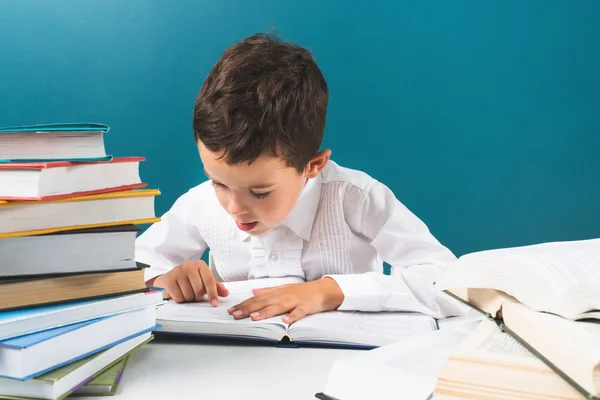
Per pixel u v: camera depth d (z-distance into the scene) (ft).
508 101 7.47
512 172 7.54
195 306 3.01
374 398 1.76
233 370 2.22
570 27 7.34
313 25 7.48
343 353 2.44
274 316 2.78
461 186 7.58
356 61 7.50
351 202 4.04
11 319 1.84
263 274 4.16
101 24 7.54
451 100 7.49
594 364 1.41
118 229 2.14
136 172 2.31
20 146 2.08
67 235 2.04
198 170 7.67
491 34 7.39
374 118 7.55
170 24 7.54
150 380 2.12
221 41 7.55
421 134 7.55
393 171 7.61
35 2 7.49
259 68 3.07
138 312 2.24
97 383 1.98
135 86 7.60
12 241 1.94
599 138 7.46
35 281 1.97
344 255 4.13
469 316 3.10
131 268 2.18
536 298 1.83
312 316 2.82
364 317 2.87
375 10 7.43
